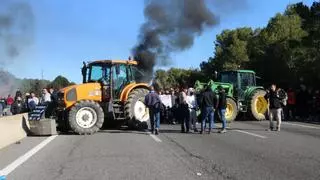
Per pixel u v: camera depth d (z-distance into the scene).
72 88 19.45
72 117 18.58
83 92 19.62
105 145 14.75
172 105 24.72
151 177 9.60
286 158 11.95
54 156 12.55
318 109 25.47
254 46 52.81
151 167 10.73
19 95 26.70
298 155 12.45
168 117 24.91
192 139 16.39
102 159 11.91
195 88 25.34
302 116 26.11
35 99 25.53
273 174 9.87
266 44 45.12
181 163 11.26
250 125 22.67
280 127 21.02
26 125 18.03
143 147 14.23
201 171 10.22
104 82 20.11
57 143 15.48
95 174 9.97
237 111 25.56
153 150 13.54
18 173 10.21
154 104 18.38
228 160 11.69
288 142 15.30
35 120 18.14
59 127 19.80
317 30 36.81
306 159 11.78
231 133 18.47
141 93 20.30
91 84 19.89
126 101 20.08
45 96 24.33
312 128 20.45
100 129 20.73
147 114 20.28
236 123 24.27
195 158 12.03
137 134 18.33
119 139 16.50
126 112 20.00
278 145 14.55
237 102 26.58
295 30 44.09
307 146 14.28
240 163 11.23
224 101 18.83
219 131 18.81
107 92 20.03
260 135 17.56
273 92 19.62
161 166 10.85
